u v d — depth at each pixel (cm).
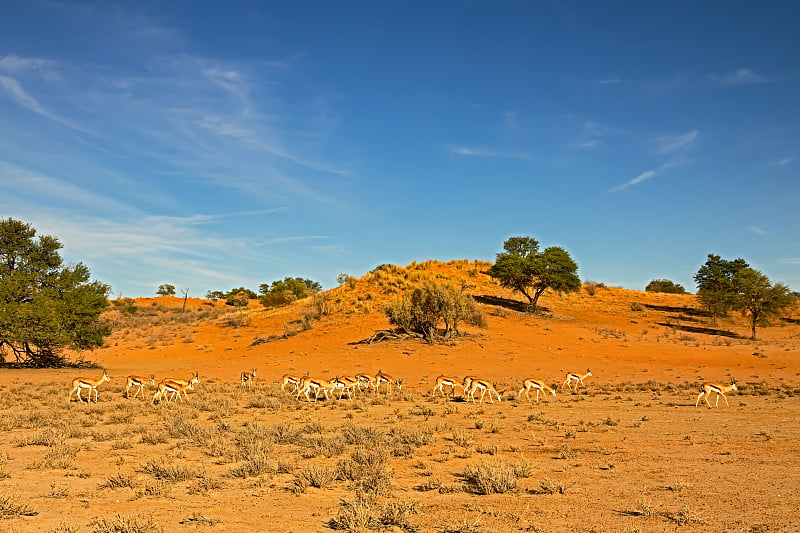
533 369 3694
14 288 3788
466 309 4569
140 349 5441
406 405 2406
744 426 1708
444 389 2997
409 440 1478
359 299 6134
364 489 997
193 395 2745
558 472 1130
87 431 1719
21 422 1842
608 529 762
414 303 4562
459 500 934
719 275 7962
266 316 6544
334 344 4591
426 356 3956
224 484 1063
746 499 900
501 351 4175
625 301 7500
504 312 5728
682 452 1320
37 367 4012
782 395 2536
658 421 1842
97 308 4166
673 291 9769
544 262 6078
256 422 1828
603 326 5659
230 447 1405
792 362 3816
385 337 4506
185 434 1620
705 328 5853
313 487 1038
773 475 1069
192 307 10644
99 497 973
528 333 4888
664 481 1038
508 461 1243
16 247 4006
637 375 3497
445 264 8075
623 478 1066
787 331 5784
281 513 873
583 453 1331
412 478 1103
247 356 4622
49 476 1137
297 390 2833
